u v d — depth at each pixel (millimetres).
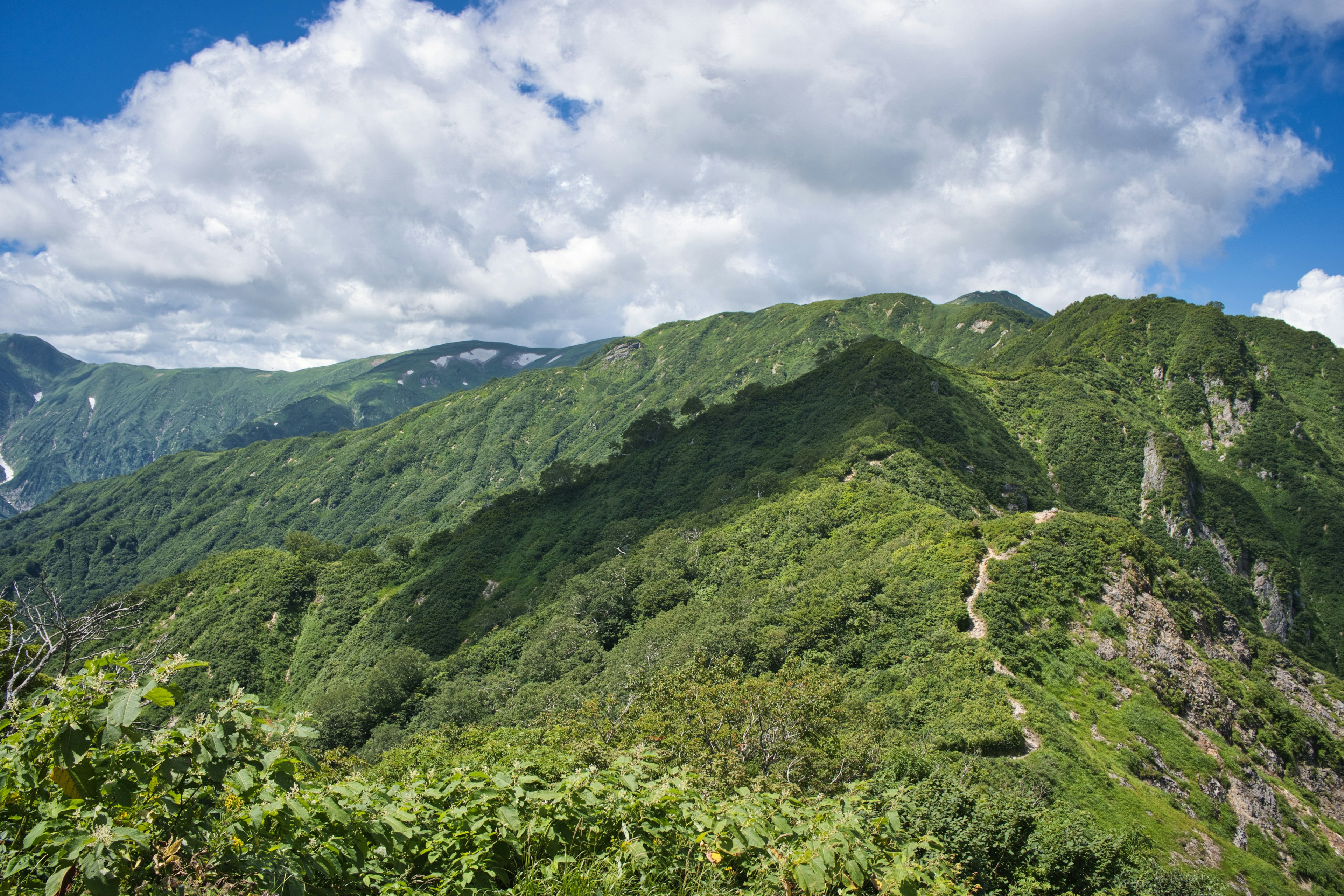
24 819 4504
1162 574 50625
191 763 4559
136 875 4434
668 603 70188
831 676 33156
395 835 5785
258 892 4711
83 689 4531
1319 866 34469
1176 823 32062
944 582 48281
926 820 14297
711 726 25453
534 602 87312
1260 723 43938
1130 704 39500
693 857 6988
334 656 97250
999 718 35344
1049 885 14281
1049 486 98062
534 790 6789
